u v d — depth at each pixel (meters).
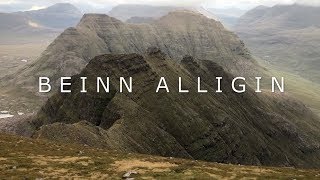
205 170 57.47
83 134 138.38
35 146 80.00
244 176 55.41
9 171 56.16
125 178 52.06
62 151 75.44
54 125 136.75
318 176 59.62
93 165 60.84
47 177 52.88
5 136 90.06
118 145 153.62
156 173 53.91
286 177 56.78
